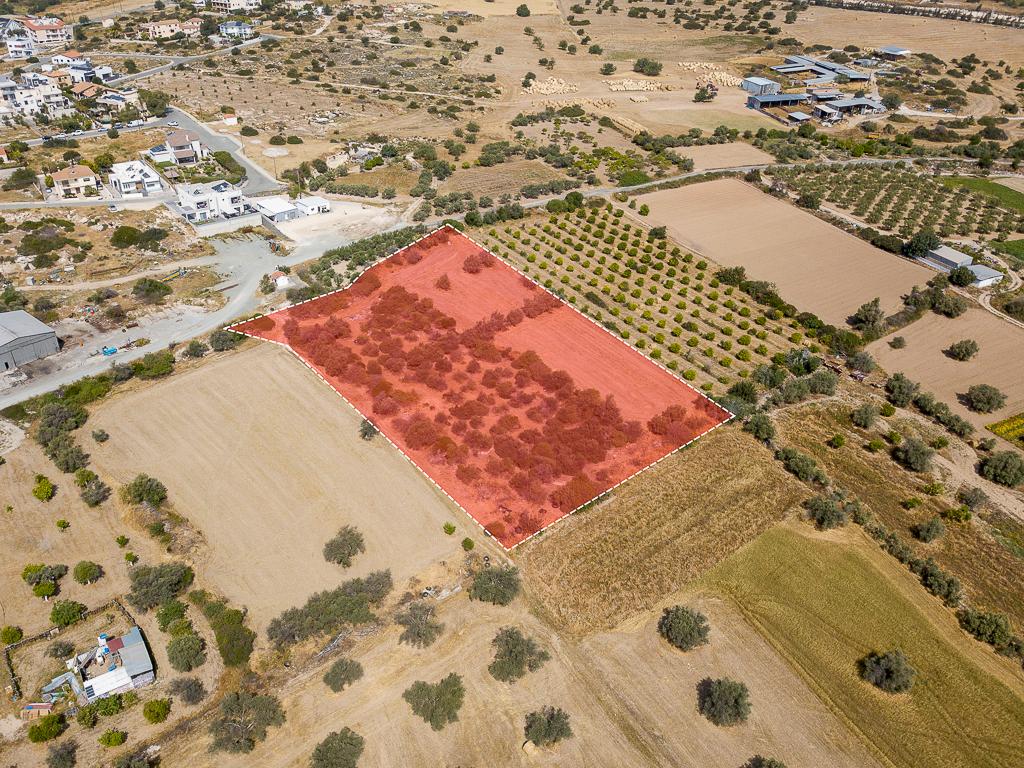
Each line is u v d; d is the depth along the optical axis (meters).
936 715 61.41
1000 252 135.00
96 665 63.28
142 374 95.62
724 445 88.19
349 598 68.44
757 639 67.50
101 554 73.06
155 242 126.81
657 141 180.12
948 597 71.06
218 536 75.19
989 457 86.81
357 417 90.50
